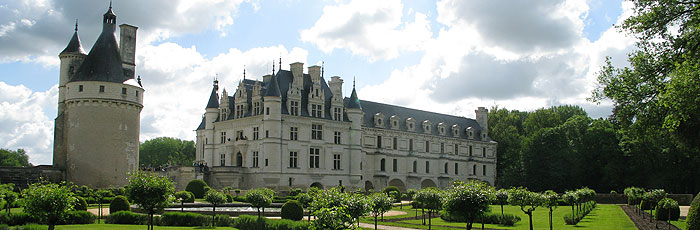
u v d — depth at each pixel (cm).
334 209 2647
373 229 4266
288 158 9175
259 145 9175
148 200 3641
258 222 4347
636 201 6938
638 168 10938
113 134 8162
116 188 8100
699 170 10100
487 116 15412
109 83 8181
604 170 11475
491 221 5238
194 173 8856
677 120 3503
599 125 11850
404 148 11838
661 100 3528
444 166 12750
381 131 11362
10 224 4150
